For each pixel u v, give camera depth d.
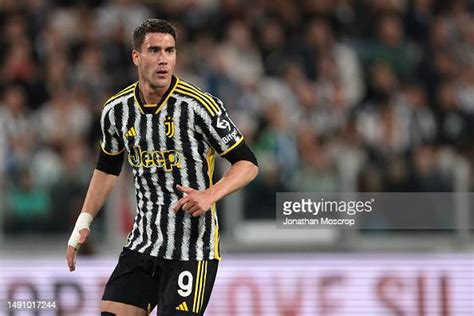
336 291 34.66
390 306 34.59
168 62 20.05
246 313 34.50
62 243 36.38
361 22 46.88
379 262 34.75
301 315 34.56
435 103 44.59
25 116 42.81
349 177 36.09
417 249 36.06
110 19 47.47
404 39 47.38
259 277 34.62
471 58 47.72
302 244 35.66
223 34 46.12
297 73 44.19
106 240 35.50
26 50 45.75
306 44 45.81
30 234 36.41
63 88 44.12
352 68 45.28
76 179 36.75
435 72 45.78
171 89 20.38
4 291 34.34
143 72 20.20
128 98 20.66
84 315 34.34
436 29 47.69
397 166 36.62
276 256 35.00
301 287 34.62
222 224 35.78
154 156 20.47
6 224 36.44
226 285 34.59
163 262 20.64
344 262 34.81
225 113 20.47
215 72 43.88
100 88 44.06
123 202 35.53
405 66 46.03
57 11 47.97
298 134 39.50
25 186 36.66
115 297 20.77
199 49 45.25
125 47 45.41
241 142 20.34
